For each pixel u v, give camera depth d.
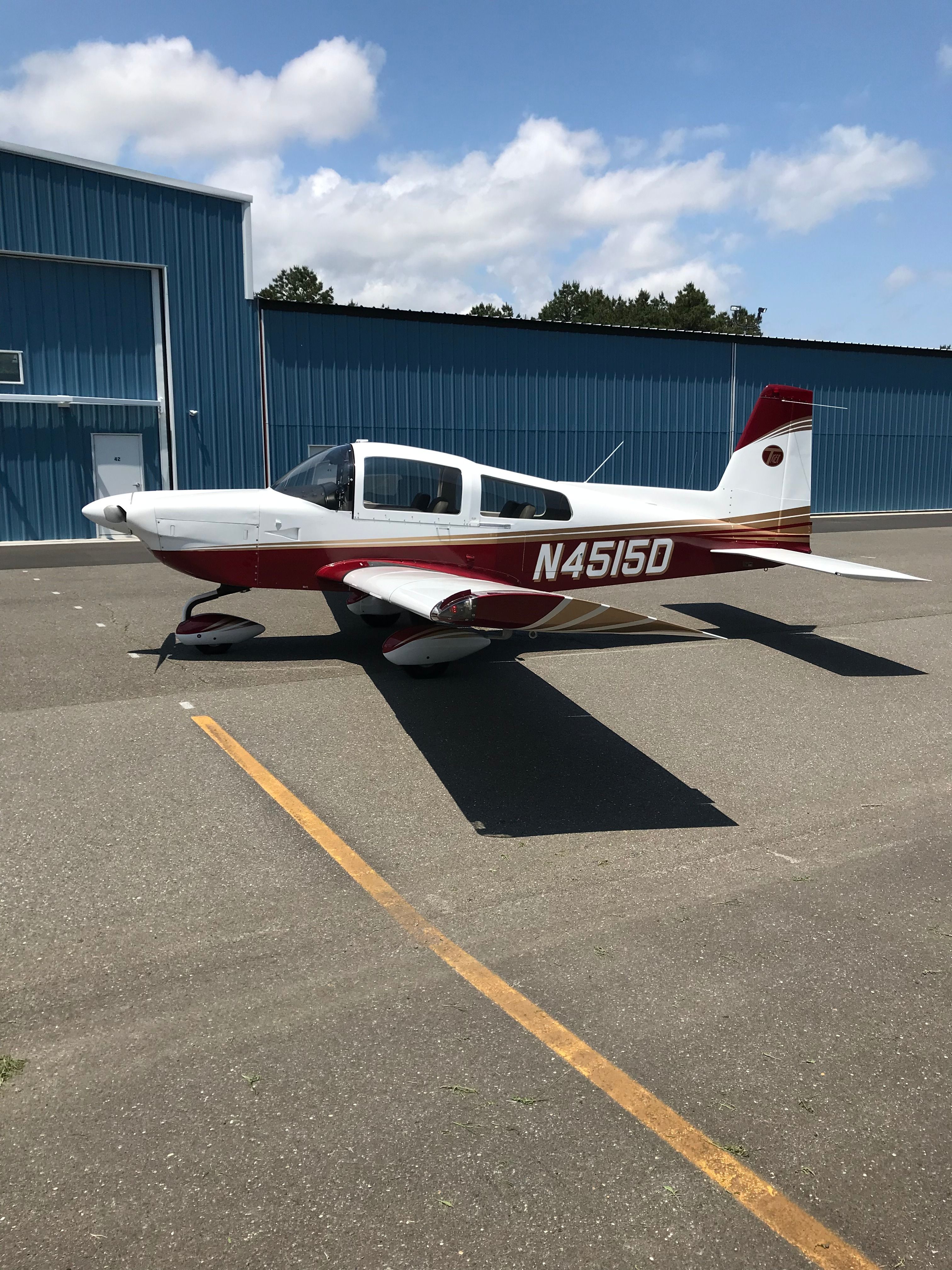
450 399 16.94
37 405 14.05
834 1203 1.92
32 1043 2.34
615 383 18.41
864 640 7.52
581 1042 2.41
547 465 18.03
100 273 14.20
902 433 21.86
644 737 4.98
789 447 7.65
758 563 7.55
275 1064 2.29
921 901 3.25
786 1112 2.18
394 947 2.85
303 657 6.39
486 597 3.89
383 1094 2.19
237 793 4.00
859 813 4.05
